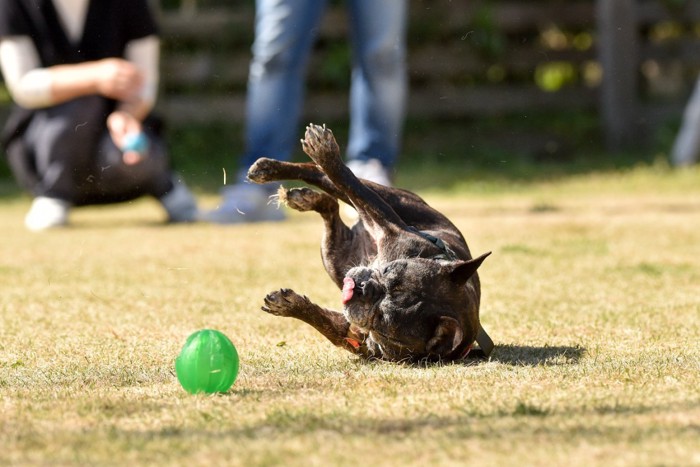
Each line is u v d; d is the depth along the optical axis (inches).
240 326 287.3
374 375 220.2
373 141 522.9
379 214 248.4
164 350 254.1
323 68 806.5
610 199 613.3
